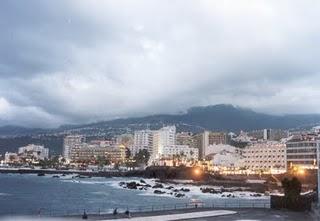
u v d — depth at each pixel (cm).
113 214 7388
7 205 13300
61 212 11238
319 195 8344
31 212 11188
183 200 15750
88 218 6838
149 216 7100
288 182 8338
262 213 7669
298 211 8006
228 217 7112
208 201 14838
